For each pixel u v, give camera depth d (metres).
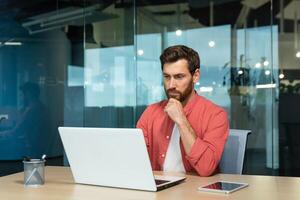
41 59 4.62
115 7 4.62
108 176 1.30
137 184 1.25
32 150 4.48
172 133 1.65
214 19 4.31
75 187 1.32
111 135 1.24
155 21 4.51
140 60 4.57
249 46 4.22
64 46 4.68
